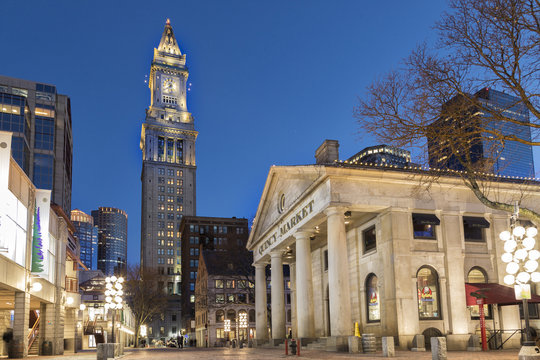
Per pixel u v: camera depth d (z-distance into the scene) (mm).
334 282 28328
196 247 152875
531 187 32500
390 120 17578
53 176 129250
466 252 30844
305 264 34281
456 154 17406
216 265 103562
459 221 30781
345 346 27656
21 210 30750
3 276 27078
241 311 100875
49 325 39469
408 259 29031
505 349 28516
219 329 99250
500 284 30797
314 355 25922
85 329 74562
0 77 126750
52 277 39344
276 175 39500
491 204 17156
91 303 76062
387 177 29656
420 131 17281
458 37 16453
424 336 28016
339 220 28844
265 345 43969
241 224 158250
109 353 26766
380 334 30219
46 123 130875
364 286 32656
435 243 30031
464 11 16156
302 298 34125
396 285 28406
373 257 31453
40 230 33844
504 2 15117
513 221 17094
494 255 31297
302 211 33844
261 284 48125
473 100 16422
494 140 16672
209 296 72688
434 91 16938
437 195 30719
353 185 29531
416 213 30141
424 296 29141
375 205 29406
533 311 31375
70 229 59156
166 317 170875
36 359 30266
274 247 41281
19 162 116750
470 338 28000
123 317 73062
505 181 32625
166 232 196625
